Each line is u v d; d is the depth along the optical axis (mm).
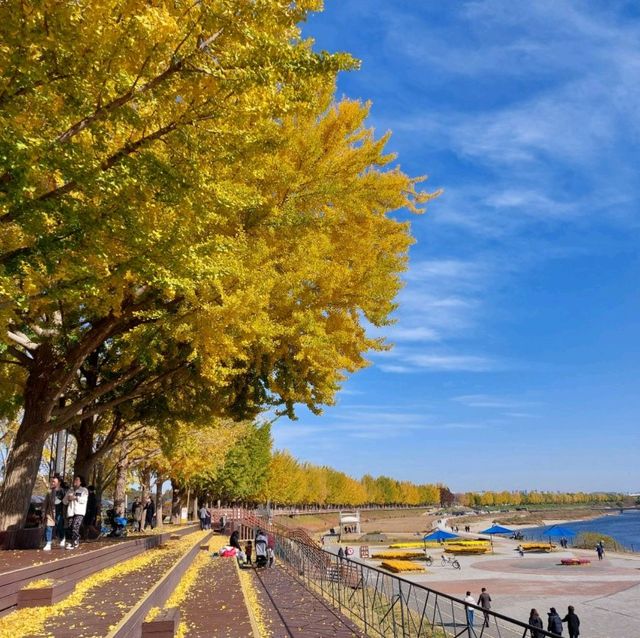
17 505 11594
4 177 5707
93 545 12336
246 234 11055
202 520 36875
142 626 6617
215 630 7895
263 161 9352
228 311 9766
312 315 11922
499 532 53531
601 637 18359
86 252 6547
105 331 11734
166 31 5535
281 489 87562
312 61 6203
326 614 11000
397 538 81562
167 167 6098
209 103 6270
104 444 16969
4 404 15320
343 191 12023
